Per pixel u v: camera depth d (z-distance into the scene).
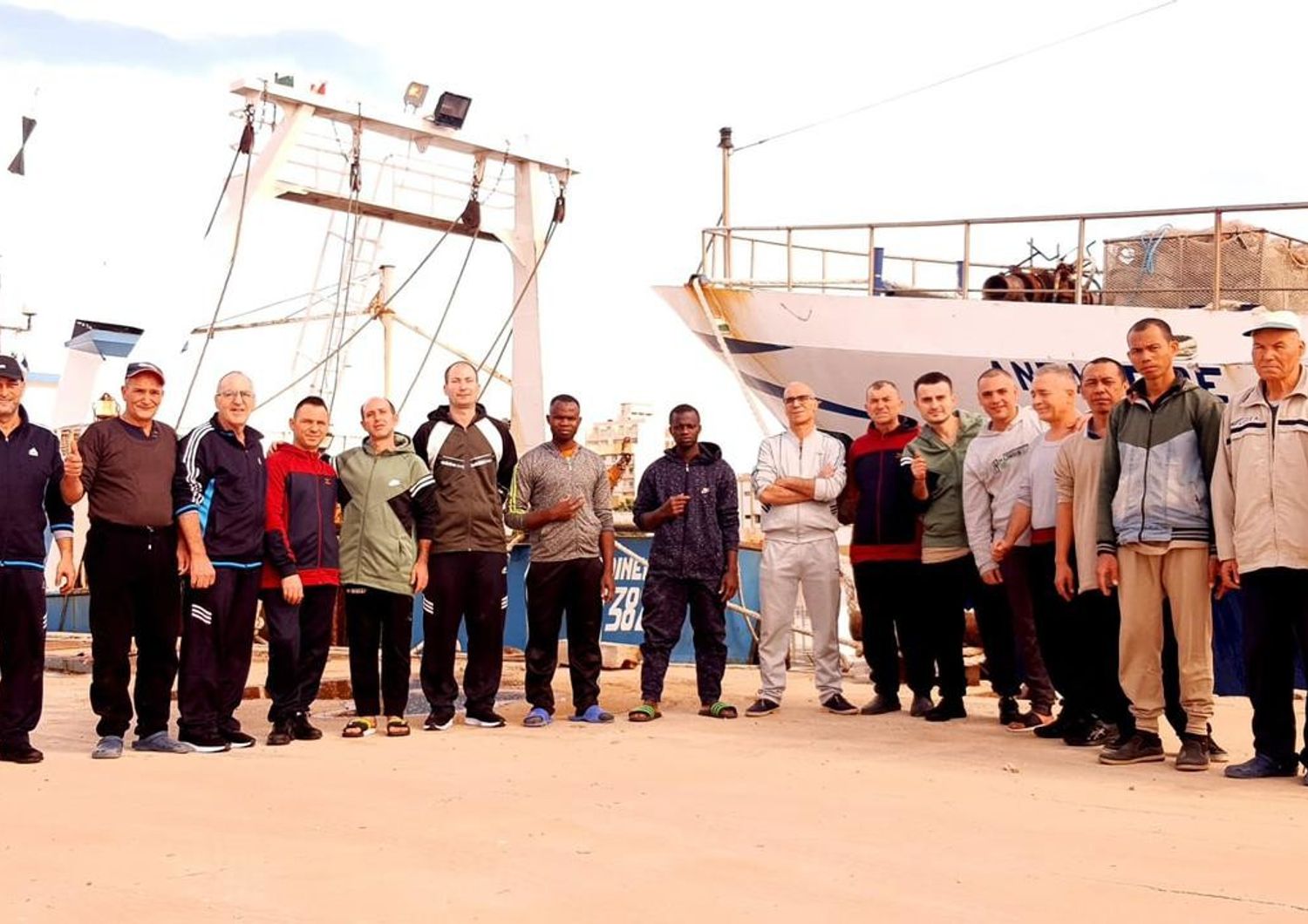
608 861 3.91
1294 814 4.83
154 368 6.44
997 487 7.67
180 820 4.51
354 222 15.00
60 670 12.57
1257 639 5.84
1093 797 5.21
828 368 12.09
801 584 8.66
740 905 3.41
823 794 5.18
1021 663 7.86
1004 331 11.34
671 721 8.03
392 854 3.99
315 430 7.17
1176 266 11.43
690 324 12.81
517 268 16.34
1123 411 6.34
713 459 8.48
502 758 6.20
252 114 14.21
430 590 7.54
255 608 6.76
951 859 3.97
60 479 6.19
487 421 7.78
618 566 13.52
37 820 4.48
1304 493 5.71
